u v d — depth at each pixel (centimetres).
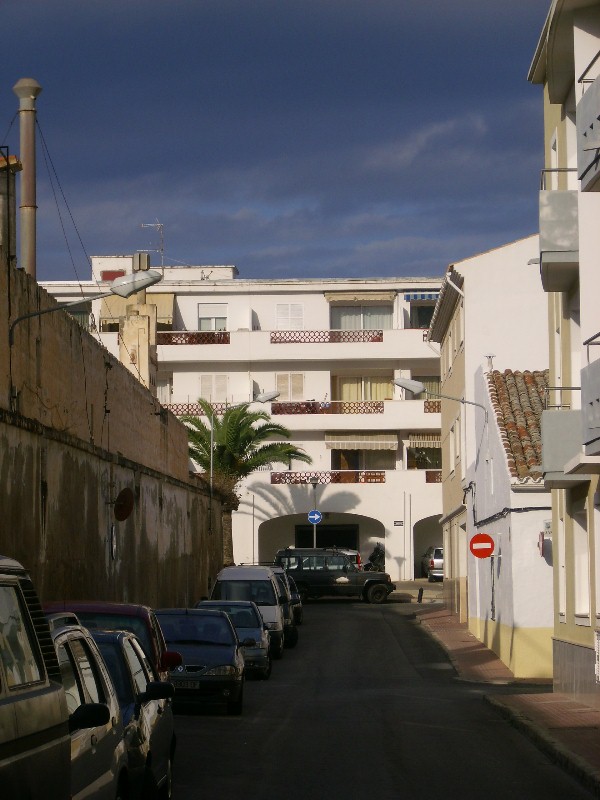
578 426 1917
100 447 2494
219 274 7094
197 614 2073
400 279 6588
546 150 2302
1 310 1781
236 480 5119
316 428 6338
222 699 1902
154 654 1295
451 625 4078
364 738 1648
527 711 1875
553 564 2359
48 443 2036
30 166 2566
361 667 2998
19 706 534
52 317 2109
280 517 6500
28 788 539
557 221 1841
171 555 3522
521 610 2680
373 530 6494
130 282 2039
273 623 3188
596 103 1542
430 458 6488
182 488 3781
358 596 5275
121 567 2706
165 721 1069
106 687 824
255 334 6400
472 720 1889
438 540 6575
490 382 3123
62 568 2117
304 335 6425
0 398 1770
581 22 1786
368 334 6391
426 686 2573
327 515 6488
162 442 3434
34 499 1934
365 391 6531
